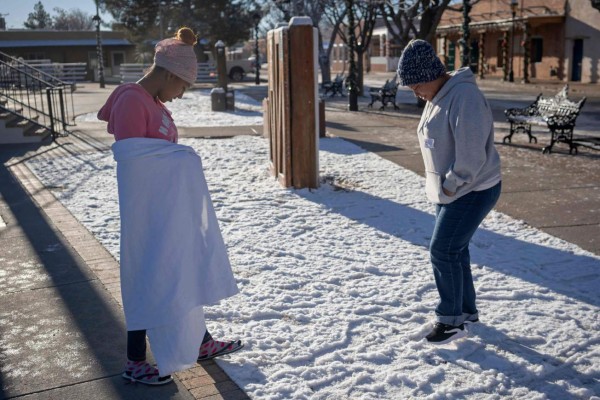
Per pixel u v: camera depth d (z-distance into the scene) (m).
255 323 3.96
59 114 18.58
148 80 3.05
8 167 9.78
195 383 3.23
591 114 17.84
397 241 5.77
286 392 3.13
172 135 3.15
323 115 12.70
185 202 3.03
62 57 53.91
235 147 11.66
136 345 3.20
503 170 9.09
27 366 3.40
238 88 35.41
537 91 29.73
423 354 3.54
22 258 5.25
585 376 3.30
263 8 42.25
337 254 5.37
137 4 46.12
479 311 4.13
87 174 9.12
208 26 45.12
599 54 34.84
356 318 4.04
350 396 3.10
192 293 3.07
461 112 3.23
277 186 8.13
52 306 4.22
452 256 3.55
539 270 4.91
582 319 4.00
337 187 8.05
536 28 39.69
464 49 17.44
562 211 6.73
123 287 3.06
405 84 3.41
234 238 5.84
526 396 3.11
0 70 22.25
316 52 7.65
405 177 8.73
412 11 22.42
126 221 3.00
